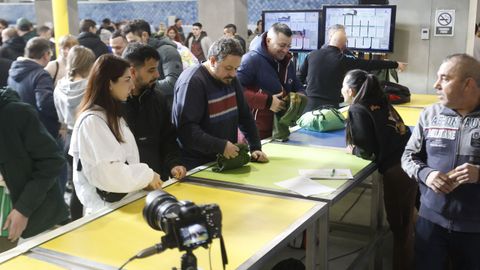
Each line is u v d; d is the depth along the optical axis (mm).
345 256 3582
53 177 2338
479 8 6586
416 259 2479
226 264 1472
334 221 3980
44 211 2381
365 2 6293
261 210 2115
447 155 2264
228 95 2812
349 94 2973
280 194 2309
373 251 3170
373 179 3158
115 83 2141
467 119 2236
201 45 8984
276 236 1858
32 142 2273
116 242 1821
